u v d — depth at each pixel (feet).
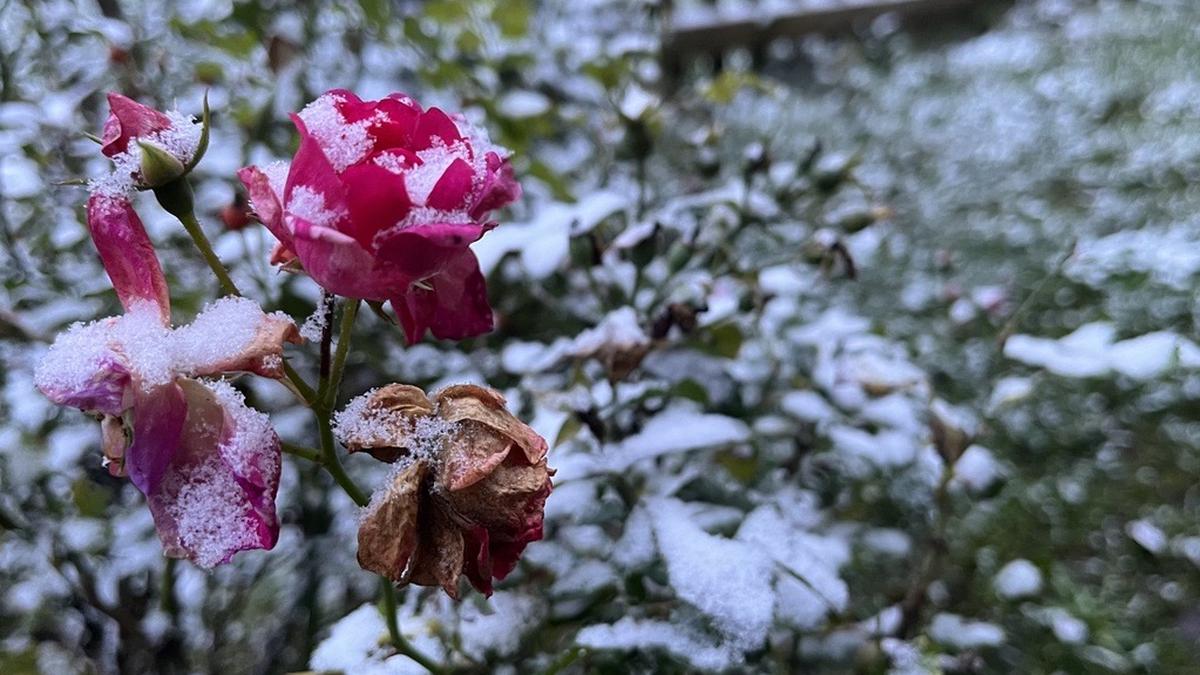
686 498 0.95
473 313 0.61
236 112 1.23
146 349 0.51
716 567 0.80
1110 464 2.10
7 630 1.20
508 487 0.54
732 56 4.03
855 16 4.30
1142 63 3.81
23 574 1.24
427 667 0.79
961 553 1.72
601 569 0.95
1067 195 3.01
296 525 1.25
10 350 1.20
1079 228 2.73
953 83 3.88
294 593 1.24
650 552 0.86
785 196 1.33
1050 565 1.66
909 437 1.29
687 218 1.24
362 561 0.55
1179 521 1.95
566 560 1.00
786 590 0.95
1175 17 4.17
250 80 1.36
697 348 1.16
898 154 3.30
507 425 0.55
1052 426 2.17
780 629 0.93
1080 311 2.34
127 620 1.15
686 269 1.23
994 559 1.74
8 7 1.42
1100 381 2.23
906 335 2.06
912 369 1.25
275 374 0.54
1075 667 1.53
